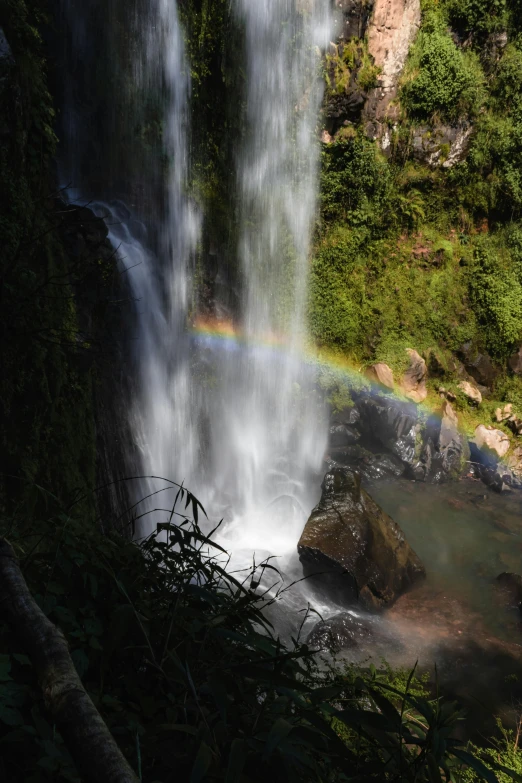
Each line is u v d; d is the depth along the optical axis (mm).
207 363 12039
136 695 1994
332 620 7188
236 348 12945
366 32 13086
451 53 13133
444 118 13578
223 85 12391
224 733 1731
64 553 2301
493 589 8594
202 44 12023
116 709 1863
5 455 5492
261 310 13641
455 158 13703
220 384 12375
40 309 5992
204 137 12555
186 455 11039
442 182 13898
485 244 13766
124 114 11000
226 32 12094
